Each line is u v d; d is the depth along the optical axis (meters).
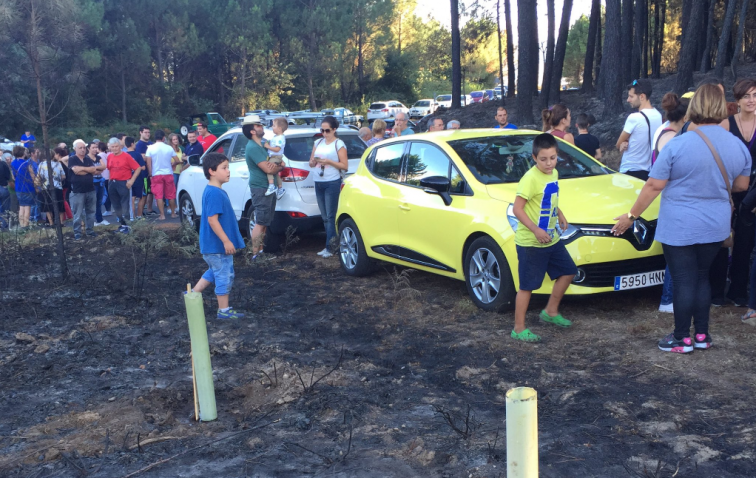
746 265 5.77
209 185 6.34
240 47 49.06
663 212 4.73
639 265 5.78
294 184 9.39
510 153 6.85
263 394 4.57
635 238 5.71
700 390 4.23
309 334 5.95
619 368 4.71
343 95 58.72
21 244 10.75
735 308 5.83
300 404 4.33
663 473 3.24
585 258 5.60
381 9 55.62
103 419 4.15
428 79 67.19
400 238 7.34
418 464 3.45
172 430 3.98
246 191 10.09
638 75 32.28
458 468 3.38
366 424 3.97
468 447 3.59
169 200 14.45
